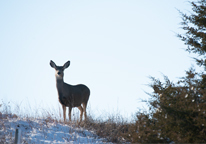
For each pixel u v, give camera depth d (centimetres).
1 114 3944
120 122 4184
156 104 3023
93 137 3791
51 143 3347
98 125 4172
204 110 2702
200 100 2911
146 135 2767
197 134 2691
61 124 4141
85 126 4156
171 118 2783
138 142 2792
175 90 3009
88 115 4403
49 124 4028
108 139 3697
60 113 4316
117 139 3684
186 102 2864
